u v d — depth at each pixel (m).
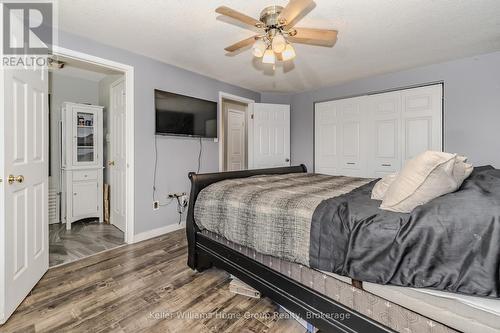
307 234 1.32
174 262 2.28
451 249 0.92
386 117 3.49
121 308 1.60
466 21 2.05
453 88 2.95
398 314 1.04
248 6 1.85
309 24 2.09
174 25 2.14
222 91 3.80
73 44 2.27
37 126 1.86
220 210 1.85
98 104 3.92
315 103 4.28
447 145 3.01
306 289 1.34
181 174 3.27
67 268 2.14
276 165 4.39
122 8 1.88
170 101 3.05
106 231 3.15
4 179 1.45
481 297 0.88
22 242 1.65
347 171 3.90
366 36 2.32
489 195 0.98
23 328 1.40
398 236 1.03
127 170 2.73
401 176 1.27
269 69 3.27
